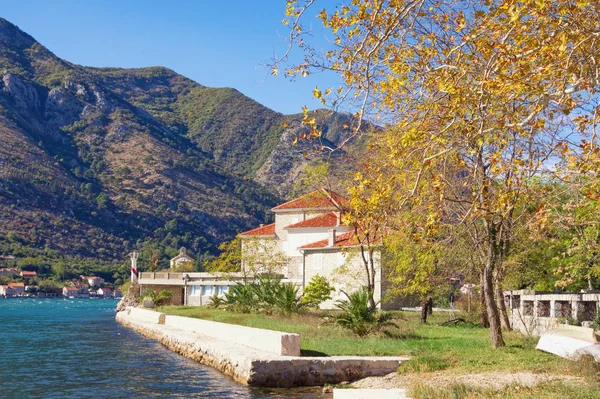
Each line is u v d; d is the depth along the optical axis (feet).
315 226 231.91
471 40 44.68
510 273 119.96
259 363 77.92
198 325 131.54
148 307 255.29
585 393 45.96
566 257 103.09
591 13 41.73
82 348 130.31
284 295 147.23
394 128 52.34
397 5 43.39
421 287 123.44
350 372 77.10
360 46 44.27
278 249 256.73
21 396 73.26
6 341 148.05
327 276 208.33
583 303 89.71
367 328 102.42
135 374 90.33
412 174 55.93
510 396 47.11
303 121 47.42
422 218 63.57
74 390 77.15
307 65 45.42
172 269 507.30
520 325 108.37
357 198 48.70
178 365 100.78
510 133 54.29
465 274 120.06
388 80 46.93
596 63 42.68
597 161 45.91
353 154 106.32
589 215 73.00
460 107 44.70
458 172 72.64
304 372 77.36
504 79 41.50
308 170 145.28
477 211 53.78
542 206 54.95
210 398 70.38
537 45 41.68
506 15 43.86
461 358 73.97
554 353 66.85
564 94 42.04
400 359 77.97
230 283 255.50
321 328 109.91
